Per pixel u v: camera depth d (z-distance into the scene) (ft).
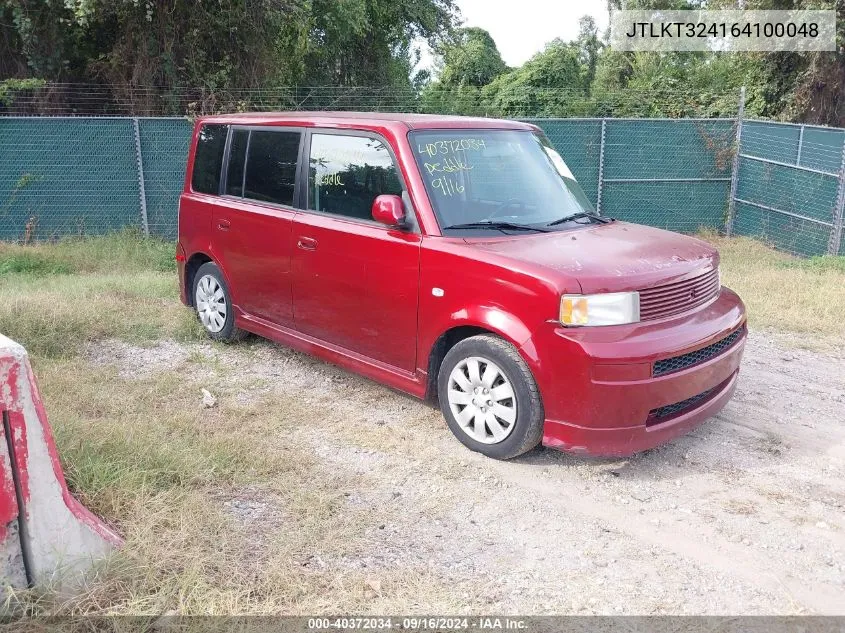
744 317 15.69
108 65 49.06
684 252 15.08
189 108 47.70
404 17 69.00
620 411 12.99
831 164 43.65
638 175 45.85
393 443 15.21
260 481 13.21
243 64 51.13
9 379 9.14
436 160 15.66
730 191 46.42
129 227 42.50
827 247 38.58
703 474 14.21
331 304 17.17
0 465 9.22
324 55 64.85
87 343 21.11
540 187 16.76
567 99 68.13
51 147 41.16
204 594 9.84
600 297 12.98
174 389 17.87
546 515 12.63
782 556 11.51
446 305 14.57
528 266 13.38
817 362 21.22
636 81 73.72
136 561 10.26
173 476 12.76
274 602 9.93
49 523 9.70
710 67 72.33
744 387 19.08
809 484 13.87
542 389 13.33
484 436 14.56
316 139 17.66
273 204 18.83
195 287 22.41
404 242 15.25
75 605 9.48
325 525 11.89
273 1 49.14
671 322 13.80
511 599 10.32
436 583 10.61
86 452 12.51
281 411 16.74
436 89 91.66
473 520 12.41
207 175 21.48
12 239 41.42
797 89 59.67
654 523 12.44
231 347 21.35
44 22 46.60
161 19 47.47
